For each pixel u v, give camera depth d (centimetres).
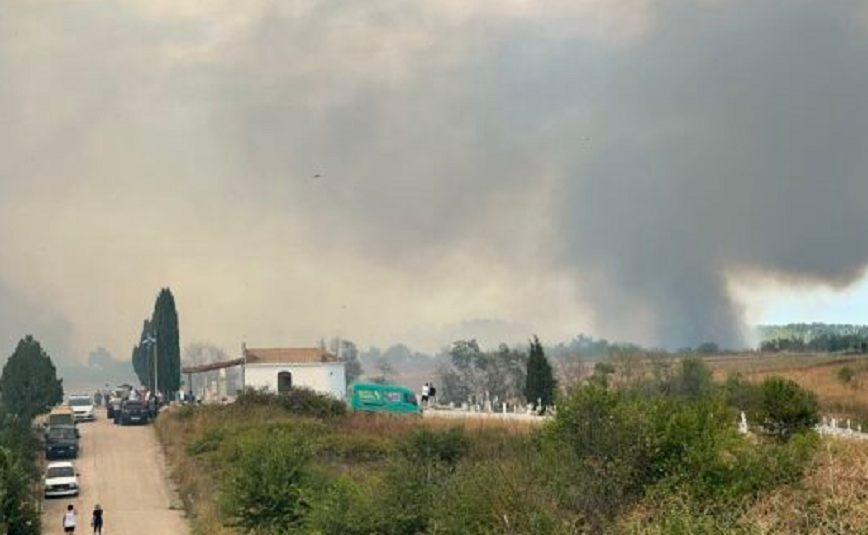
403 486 3675
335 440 6462
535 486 3152
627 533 2848
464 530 3142
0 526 4566
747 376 9625
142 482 6606
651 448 3181
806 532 2670
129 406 9288
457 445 5428
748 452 3148
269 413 8100
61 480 6200
